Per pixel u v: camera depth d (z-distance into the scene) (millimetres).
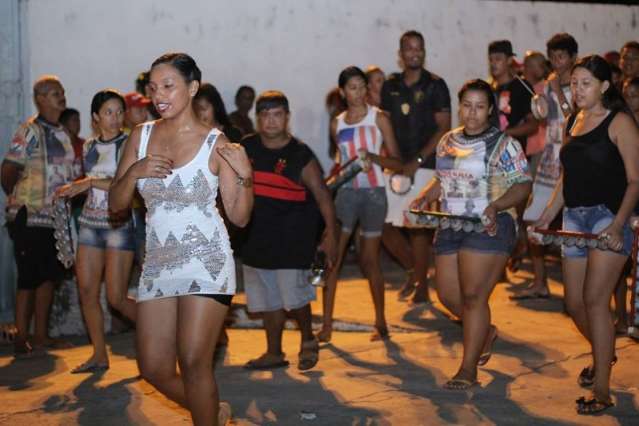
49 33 10188
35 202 7930
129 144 4930
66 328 8891
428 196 6656
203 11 11016
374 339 8070
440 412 5922
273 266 6914
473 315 6355
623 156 5691
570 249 6070
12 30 9383
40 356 7996
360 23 11906
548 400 6121
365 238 8117
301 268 6941
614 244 5559
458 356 7352
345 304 9633
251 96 11102
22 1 9664
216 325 4680
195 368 4617
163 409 6129
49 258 8055
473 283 6270
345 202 8070
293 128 11664
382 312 8133
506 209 6129
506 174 6199
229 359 7562
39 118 7977
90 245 7074
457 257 6516
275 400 6262
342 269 11641
